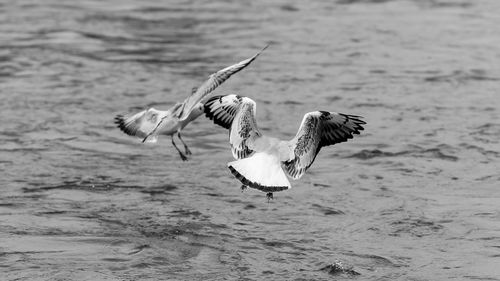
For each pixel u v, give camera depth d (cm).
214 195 1600
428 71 2502
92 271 1273
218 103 1129
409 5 3444
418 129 1984
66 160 1775
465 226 1449
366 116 2080
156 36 2908
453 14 3275
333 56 2658
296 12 3309
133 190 1617
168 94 2248
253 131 1107
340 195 1600
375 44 2811
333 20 3166
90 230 1422
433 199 1573
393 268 1302
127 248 1358
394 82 2380
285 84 2350
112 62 2573
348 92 2280
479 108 2152
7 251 1334
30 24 3034
